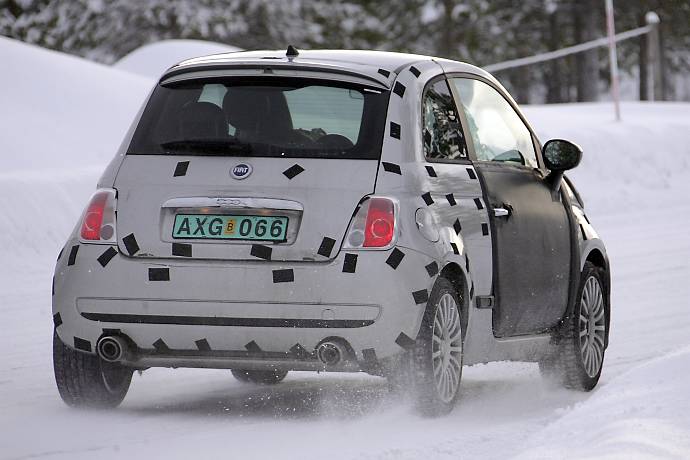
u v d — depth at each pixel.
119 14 170.50
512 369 26.44
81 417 19.69
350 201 18.83
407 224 18.88
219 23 166.75
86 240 19.47
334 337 18.52
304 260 18.66
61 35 172.00
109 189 19.64
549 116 94.62
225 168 19.30
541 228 22.56
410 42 175.50
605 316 24.91
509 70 174.50
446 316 19.53
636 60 193.12
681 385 17.03
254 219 18.92
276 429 18.78
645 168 77.12
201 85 20.36
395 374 18.98
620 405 16.47
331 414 20.20
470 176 20.95
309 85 19.98
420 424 19.06
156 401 21.61
